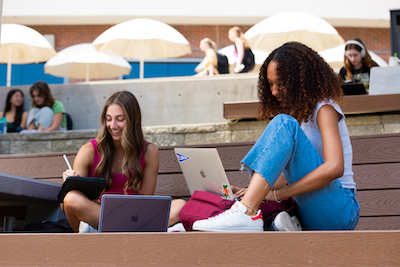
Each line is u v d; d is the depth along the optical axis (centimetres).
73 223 229
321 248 150
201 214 193
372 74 459
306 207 193
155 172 270
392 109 417
